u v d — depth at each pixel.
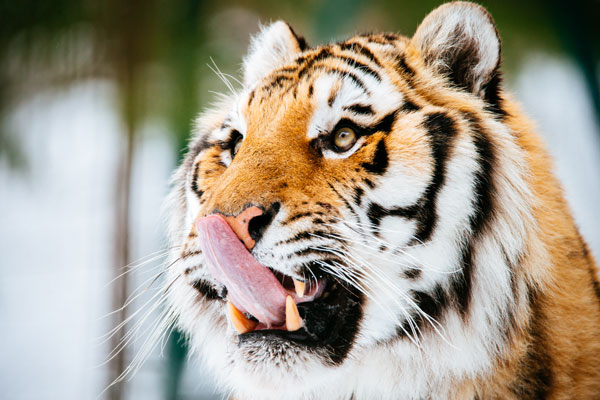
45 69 8.11
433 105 4.06
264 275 3.49
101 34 8.07
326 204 3.76
